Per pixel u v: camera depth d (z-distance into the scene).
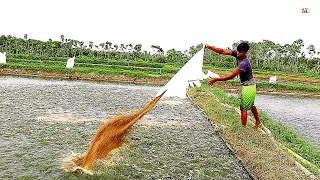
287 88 42.09
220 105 17.89
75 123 12.89
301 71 70.12
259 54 69.94
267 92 41.31
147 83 39.19
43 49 65.12
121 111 16.56
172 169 8.55
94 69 40.38
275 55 72.44
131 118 9.18
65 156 8.84
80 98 20.25
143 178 7.82
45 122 12.64
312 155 10.68
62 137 10.73
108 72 40.16
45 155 8.86
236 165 9.16
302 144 12.09
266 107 26.58
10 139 10.09
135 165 8.59
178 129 13.13
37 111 14.78
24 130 11.23
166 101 21.66
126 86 33.06
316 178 7.72
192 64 9.58
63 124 12.56
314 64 77.19
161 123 14.09
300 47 75.50
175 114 16.70
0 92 20.11
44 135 10.82
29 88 23.56
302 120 21.34
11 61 46.75
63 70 39.19
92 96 21.81
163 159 9.27
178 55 73.69
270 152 9.38
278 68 69.00
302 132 17.38
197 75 9.45
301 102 32.62
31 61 47.91
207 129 13.47
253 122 13.72
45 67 39.00
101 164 8.41
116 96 23.06
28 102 17.03
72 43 72.06
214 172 8.53
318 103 32.78
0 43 64.75
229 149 10.62
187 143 11.11
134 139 10.96
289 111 25.25
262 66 69.06
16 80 30.48
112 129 8.96
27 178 7.34
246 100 10.91
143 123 13.76
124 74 40.28
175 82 9.10
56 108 15.95
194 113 17.41
